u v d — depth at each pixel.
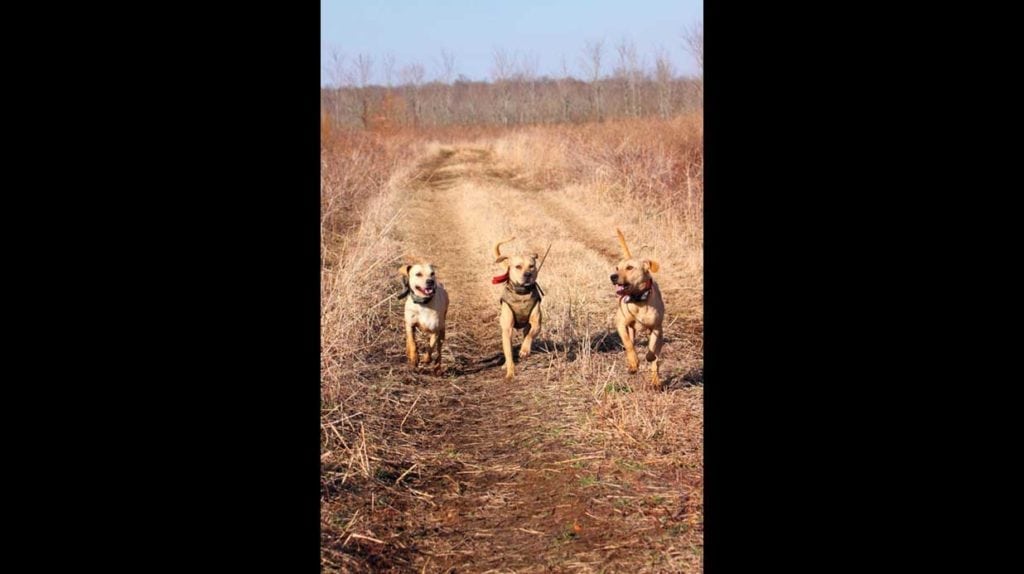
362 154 21.52
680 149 18.16
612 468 4.94
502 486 4.89
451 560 4.03
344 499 4.52
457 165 29.83
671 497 4.52
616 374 6.75
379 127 37.00
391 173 23.81
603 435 5.41
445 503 4.68
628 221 15.16
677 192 15.01
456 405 6.47
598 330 8.43
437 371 7.29
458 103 68.25
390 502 4.59
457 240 14.70
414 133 43.97
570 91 60.88
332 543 4.02
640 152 18.61
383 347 7.89
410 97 62.44
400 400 6.36
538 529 4.31
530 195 20.38
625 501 4.50
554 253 12.58
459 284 11.28
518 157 28.47
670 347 7.80
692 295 10.03
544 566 3.92
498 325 9.14
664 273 11.19
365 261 10.09
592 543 4.10
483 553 4.09
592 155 21.20
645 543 4.04
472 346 8.38
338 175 17.14
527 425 5.86
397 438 5.57
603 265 11.48
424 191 22.25
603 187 18.47
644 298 6.27
